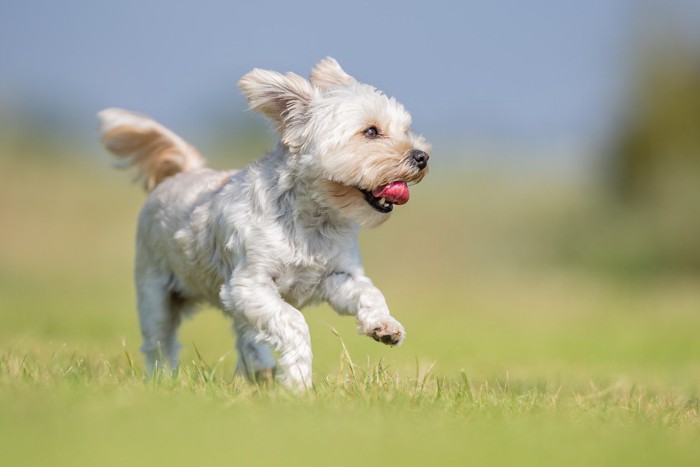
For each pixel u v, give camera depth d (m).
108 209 49.91
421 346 18.06
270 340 9.59
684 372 13.74
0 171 55.94
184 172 12.21
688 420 8.80
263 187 9.98
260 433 6.90
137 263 12.09
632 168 41.94
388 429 7.24
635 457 6.70
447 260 43.69
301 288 10.20
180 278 11.43
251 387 9.08
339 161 9.70
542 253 44.38
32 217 46.75
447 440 6.98
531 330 22.38
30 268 37.53
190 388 8.78
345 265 10.13
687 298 32.28
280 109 10.32
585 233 43.56
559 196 51.59
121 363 11.97
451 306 28.94
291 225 9.92
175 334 11.96
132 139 13.03
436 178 59.22
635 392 10.55
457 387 9.74
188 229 10.91
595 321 25.00
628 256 39.91
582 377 12.61
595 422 8.21
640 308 28.78
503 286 37.19
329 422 7.40
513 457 6.53
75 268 38.28
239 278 9.90
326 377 9.69
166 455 6.21
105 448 6.33
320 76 11.00
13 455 6.13
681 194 39.22
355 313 9.95
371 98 10.09
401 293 33.50
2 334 16.11
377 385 8.99
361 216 9.95
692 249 38.66
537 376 12.60
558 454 6.68
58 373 9.19
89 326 18.89
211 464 6.03
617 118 41.94
